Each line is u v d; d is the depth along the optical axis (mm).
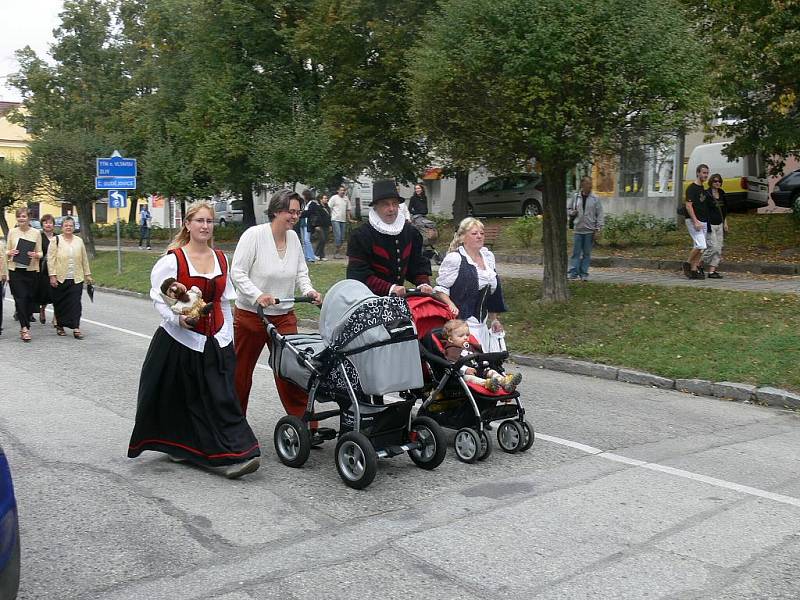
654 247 18984
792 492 5945
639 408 8641
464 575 4457
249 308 6789
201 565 4574
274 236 6809
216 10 27359
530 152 11945
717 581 4422
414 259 6996
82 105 37781
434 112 12039
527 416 8211
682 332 10930
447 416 6742
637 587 4336
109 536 4996
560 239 12898
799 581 4438
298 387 6578
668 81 10586
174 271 6012
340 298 6031
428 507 5543
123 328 14672
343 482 6062
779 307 11266
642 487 6012
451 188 37906
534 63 10703
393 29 22562
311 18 24625
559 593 4250
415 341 6102
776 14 14453
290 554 4730
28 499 5660
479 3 11078
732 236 18938
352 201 36344
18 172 28719
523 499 5719
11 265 12961
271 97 27438
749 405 8867
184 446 6227
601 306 12422
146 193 29438
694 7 15445
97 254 29125
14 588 3729
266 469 6414
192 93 28172
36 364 10984
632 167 12773
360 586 4309
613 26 10625
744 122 16953
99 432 7480
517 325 12312
